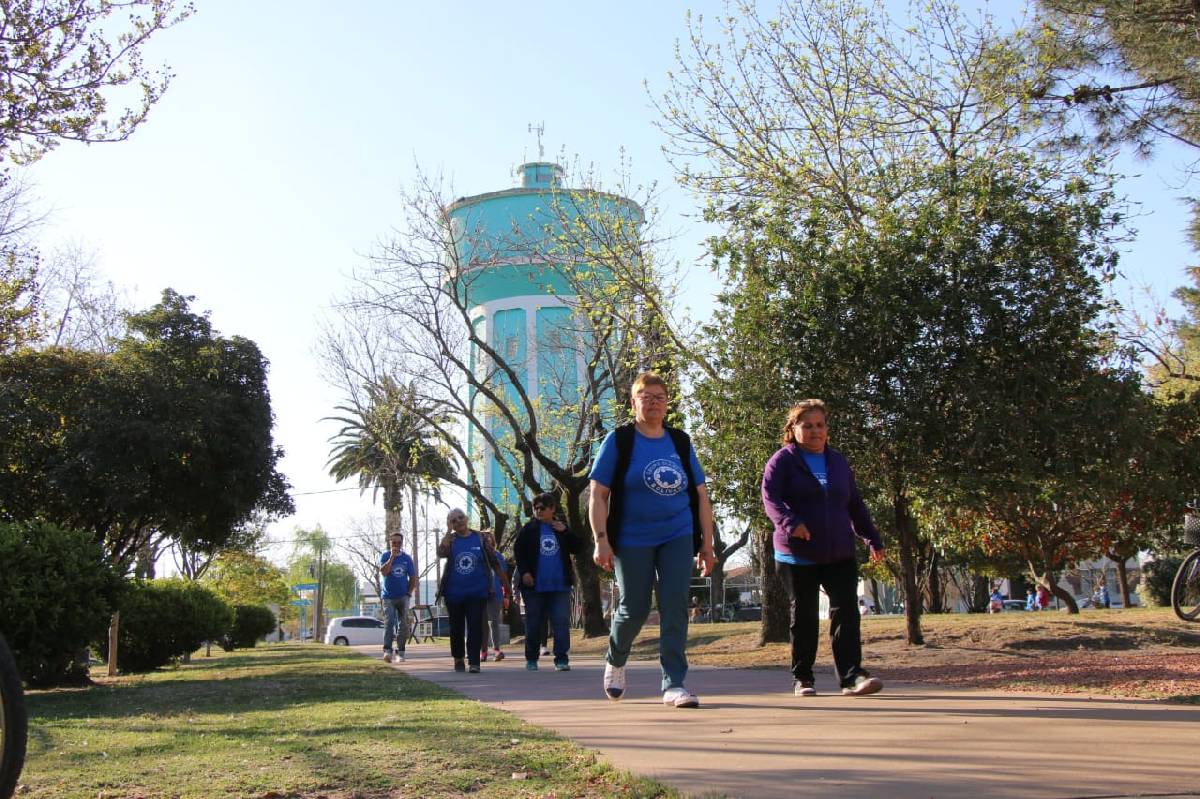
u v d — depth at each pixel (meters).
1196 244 21.36
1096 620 12.76
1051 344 11.06
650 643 19.11
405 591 16.81
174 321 27.50
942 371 11.06
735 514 12.38
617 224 20.38
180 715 7.45
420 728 5.84
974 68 15.27
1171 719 5.37
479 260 28.72
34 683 12.55
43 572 12.19
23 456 24.33
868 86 15.45
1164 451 12.40
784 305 11.53
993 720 5.48
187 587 22.47
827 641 12.95
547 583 12.23
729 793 3.77
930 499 11.95
